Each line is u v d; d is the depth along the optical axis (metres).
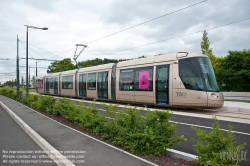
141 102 15.05
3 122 10.38
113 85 17.73
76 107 9.58
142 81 14.96
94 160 4.66
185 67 12.88
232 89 41.19
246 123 9.19
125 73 16.55
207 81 12.53
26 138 7.12
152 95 14.22
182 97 12.68
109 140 6.19
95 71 20.47
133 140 5.15
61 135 6.95
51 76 32.62
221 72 40.44
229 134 3.96
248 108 12.55
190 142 6.37
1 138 7.13
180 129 8.20
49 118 10.58
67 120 9.81
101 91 19.33
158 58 14.32
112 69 18.09
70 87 25.81
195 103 12.36
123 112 6.21
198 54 13.16
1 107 17.70
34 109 14.66
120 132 5.70
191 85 12.52
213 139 3.96
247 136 7.01
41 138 6.56
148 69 14.66
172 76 13.13
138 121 5.68
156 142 4.95
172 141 4.98
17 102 21.08
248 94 34.16
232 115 11.28
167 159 4.70
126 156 4.90
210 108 13.48
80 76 23.45
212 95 12.23
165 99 13.46
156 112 5.39
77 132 7.39
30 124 8.98
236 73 37.88
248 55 38.69
